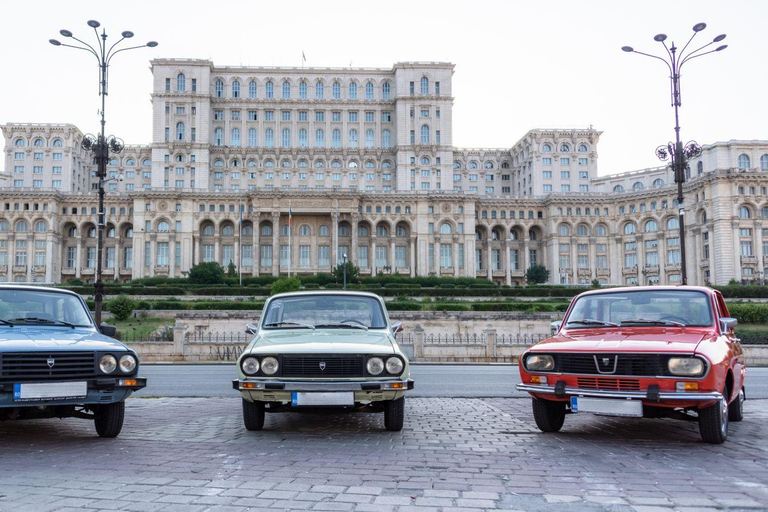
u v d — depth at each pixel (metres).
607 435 10.88
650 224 118.88
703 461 8.65
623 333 10.89
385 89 136.50
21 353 9.35
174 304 61.50
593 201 122.44
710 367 9.31
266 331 11.77
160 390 18.59
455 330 49.16
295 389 10.05
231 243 119.44
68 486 7.09
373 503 6.49
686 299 11.34
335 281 98.69
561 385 10.26
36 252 116.56
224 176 128.25
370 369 10.23
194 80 126.94
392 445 9.74
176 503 6.43
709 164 111.12
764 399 16.73
